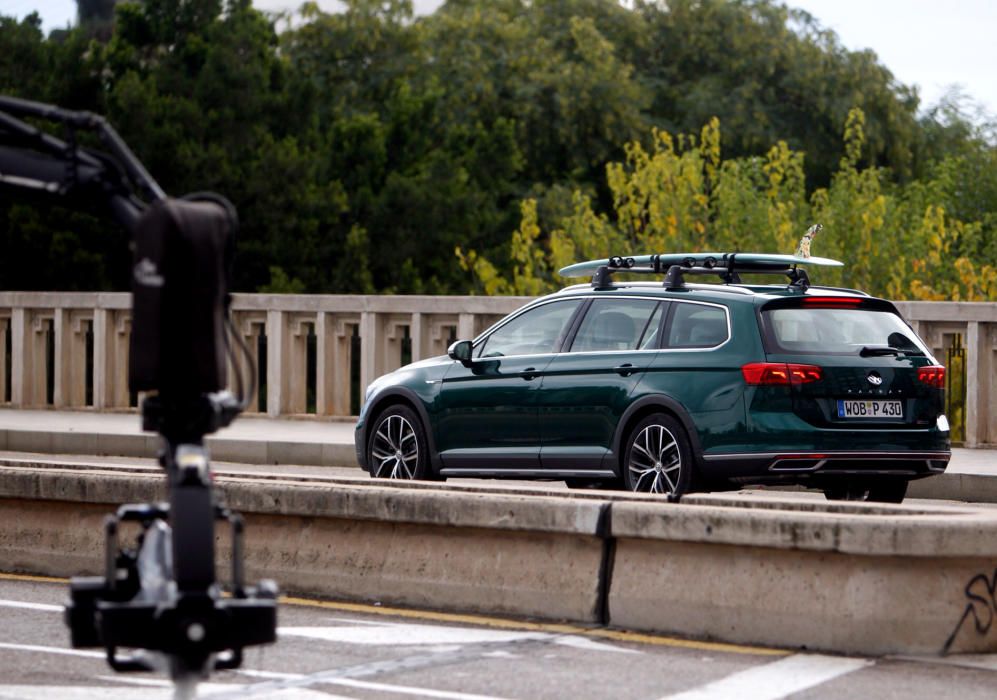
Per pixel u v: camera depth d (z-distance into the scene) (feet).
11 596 71.26
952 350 139.54
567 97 453.17
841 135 491.31
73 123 44.32
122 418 171.63
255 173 282.77
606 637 61.31
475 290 303.89
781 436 83.71
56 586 74.64
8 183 44.45
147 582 40.29
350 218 304.50
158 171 274.36
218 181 276.82
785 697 50.52
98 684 52.54
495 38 471.62
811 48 493.36
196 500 39.29
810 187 488.02
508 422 95.45
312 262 289.12
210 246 39.34
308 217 288.30
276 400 168.96
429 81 432.25
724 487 87.20
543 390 93.56
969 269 235.40
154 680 53.36
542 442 93.71
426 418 100.22
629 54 501.97
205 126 288.30
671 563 62.34
